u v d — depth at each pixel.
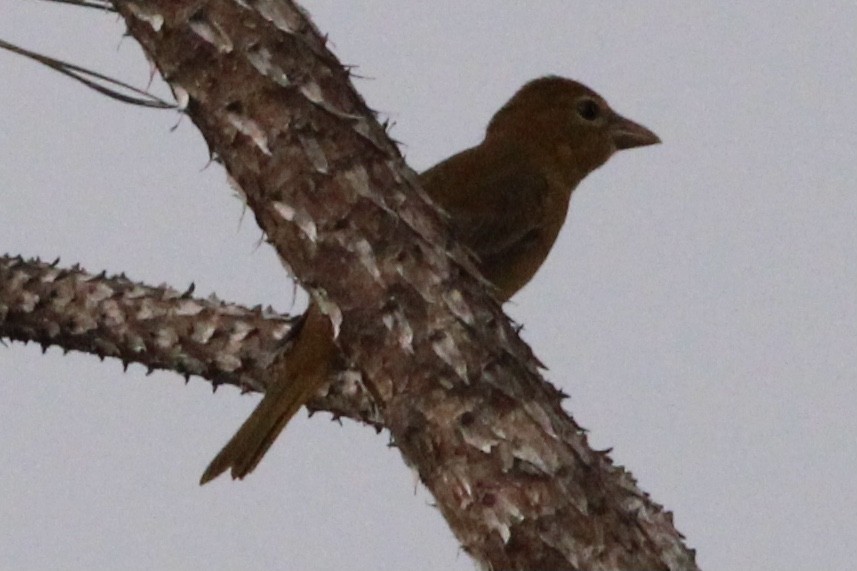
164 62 7.93
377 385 8.16
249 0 7.88
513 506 7.94
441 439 8.03
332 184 7.93
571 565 7.94
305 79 7.92
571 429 8.31
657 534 9.52
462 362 8.02
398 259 8.02
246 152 7.93
